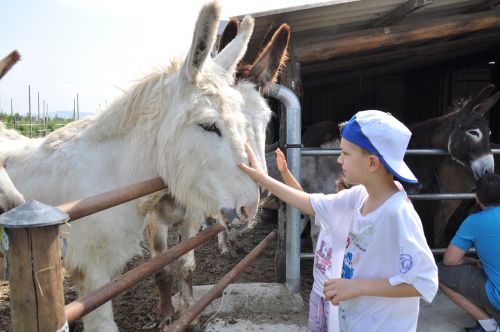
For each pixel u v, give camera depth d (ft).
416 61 25.90
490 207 8.87
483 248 8.72
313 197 5.90
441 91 33.19
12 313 3.58
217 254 16.12
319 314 6.81
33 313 3.48
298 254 10.92
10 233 3.38
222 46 11.15
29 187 6.99
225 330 9.50
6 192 5.61
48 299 3.51
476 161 12.32
